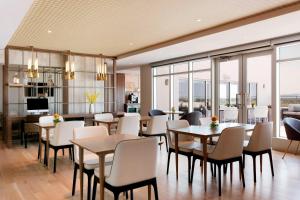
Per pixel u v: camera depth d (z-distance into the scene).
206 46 6.73
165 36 6.16
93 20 4.83
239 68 7.08
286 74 6.16
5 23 4.22
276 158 5.13
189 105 8.72
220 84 7.63
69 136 4.42
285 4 4.17
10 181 3.82
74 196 3.23
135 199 3.12
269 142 3.86
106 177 2.42
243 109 7.00
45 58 8.04
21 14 3.80
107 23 5.04
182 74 9.03
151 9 4.29
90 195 3.06
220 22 5.09
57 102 8.37
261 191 3.36
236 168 4.45
